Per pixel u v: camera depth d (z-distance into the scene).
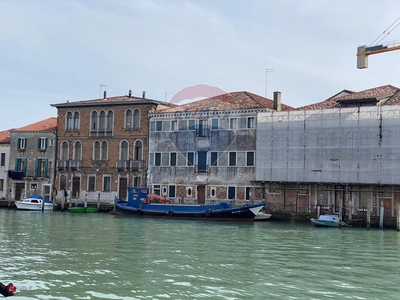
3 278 14.46
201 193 43.78
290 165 39.53
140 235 25.97
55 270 15.70
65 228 29.00
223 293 13.25
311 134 38.88
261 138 40.75
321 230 30.72
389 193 36.47
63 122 50.19
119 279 14.65
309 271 16.47
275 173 40.06
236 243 23.33
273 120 40.38
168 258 18.45
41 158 50.78
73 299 12.45
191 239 24.58
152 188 45.75
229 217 36.34
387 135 36.34
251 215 36.25
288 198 39.81
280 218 37.62
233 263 17.69
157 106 47.22
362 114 37.22
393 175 36.06
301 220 36.94
